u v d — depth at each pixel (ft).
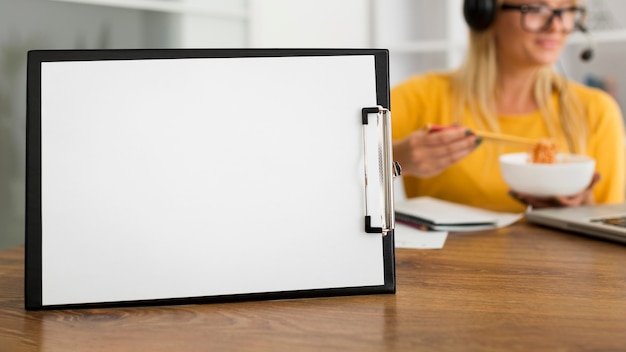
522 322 1.87
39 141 1.98
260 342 1.74
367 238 2.11
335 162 2.08
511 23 5.63
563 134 5.97
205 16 6.73
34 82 1.98
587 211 3.58
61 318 1.95
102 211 2.01
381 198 2.09
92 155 2.00
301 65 2.06
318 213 2.08
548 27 5.53
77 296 2.00
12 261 2.78
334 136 2.07
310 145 2.07
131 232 2.01
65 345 1.74
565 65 8.90
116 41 5.75
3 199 4.91
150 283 2.02
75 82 1.99
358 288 2.11
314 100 2.06
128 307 2.04
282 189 2.06
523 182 3.90
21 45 4.94
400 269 2.56
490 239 3.21
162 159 2.02
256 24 7.41
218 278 2.04
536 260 2.72
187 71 2.02
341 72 2.07
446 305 2.04
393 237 2.13
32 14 4.99
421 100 6.20
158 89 2.01
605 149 6.06
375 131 2.07
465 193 5.70
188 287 2.03
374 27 8.66
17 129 4.99
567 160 4.18
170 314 1.97
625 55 8.56
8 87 4.88
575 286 2.28
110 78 2.00
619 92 8.61
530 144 4.19
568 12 5.60
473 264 2.65
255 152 2.05
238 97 2.04
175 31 6.40
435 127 4.22
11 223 4.99
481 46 5.99
